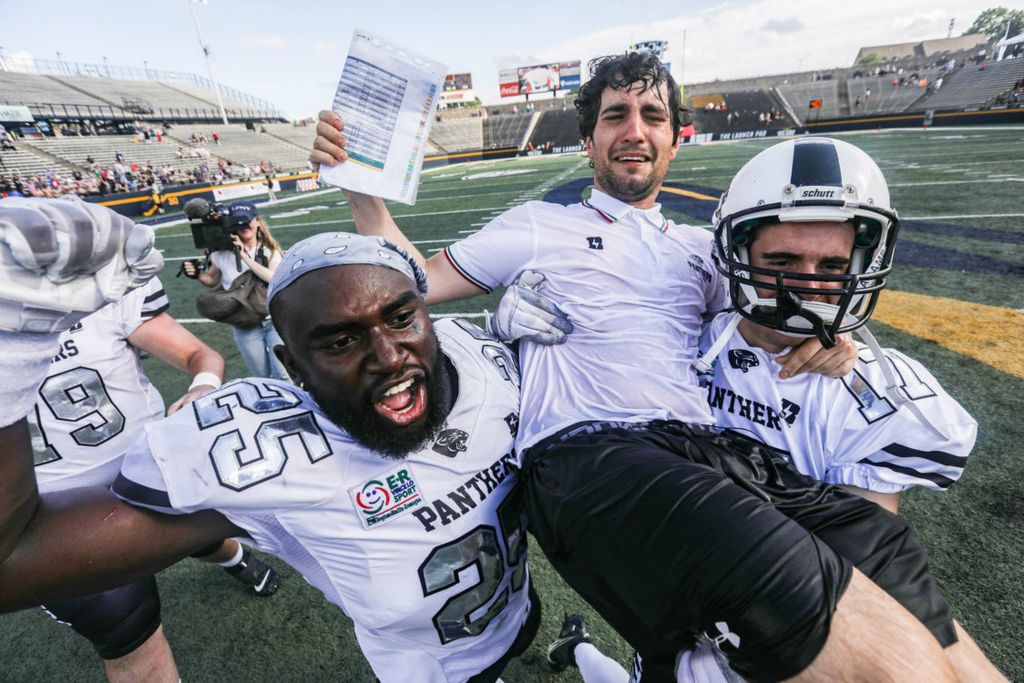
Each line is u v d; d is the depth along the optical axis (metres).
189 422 0.83
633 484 0.85
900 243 5.72
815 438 1.11
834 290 0.99
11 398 0.63
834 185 0.95
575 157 25.03
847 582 0.68
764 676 0.69
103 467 1.48
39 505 0.74
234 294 2.76
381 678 1.04
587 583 0.89
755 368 1.17
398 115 1.30
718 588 0.69
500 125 36.84
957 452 1.04
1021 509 2.11
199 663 1.75
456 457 0.96
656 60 1.40
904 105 31.38
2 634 1.93
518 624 1.20
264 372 3.00
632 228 1.36
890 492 1.06
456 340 1.12
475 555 0.97
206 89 42.38
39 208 0.57
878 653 0.61
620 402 1.15
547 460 1.02
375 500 0.88
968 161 11.05
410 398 0.87
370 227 1.40
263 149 30.33
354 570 0.89
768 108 33.41
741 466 0.96
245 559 1.93
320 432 0.89
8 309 0.59
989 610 1.72
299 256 0.83
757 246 1.06
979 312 3.88
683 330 1.27
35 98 29.36
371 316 0.79
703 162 15.71
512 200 11.83
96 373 1.44
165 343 1.57
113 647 1.30
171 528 0.79
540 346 1.25
